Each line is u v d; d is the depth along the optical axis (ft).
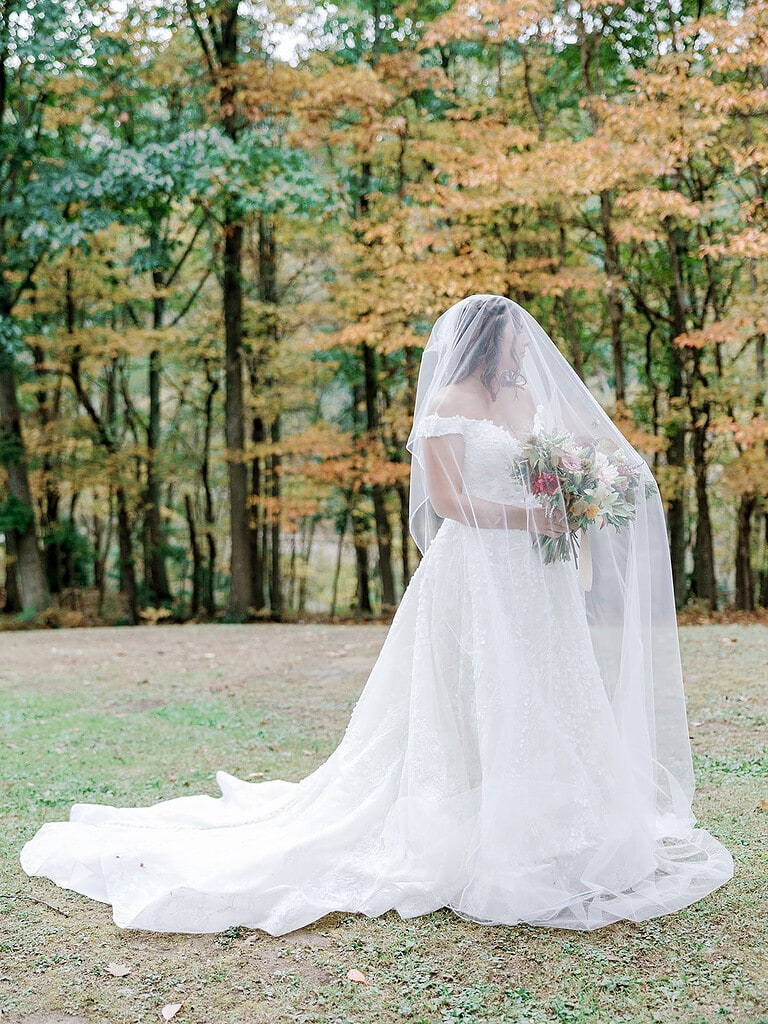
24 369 56.39
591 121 36.11
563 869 9.46
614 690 10.41
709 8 37.73
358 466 45.42
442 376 10.36
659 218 32.19
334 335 39.60
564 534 9.92
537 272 37.58
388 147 44.14
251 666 26.76
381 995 8.01
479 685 9.69
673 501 48.03
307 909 9.49
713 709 18.17
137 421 70.64
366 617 55.47
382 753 10.57
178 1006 7.87
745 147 32.12
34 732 18.83
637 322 50.29
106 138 45.37
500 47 40.06
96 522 76.02
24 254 47.34
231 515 50.72
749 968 8.19
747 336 34.01
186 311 58.95
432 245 36.11
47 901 10.28
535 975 8.23
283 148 42.55
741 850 10.84
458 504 9.87
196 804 12.77
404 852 9.93
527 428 10.31
